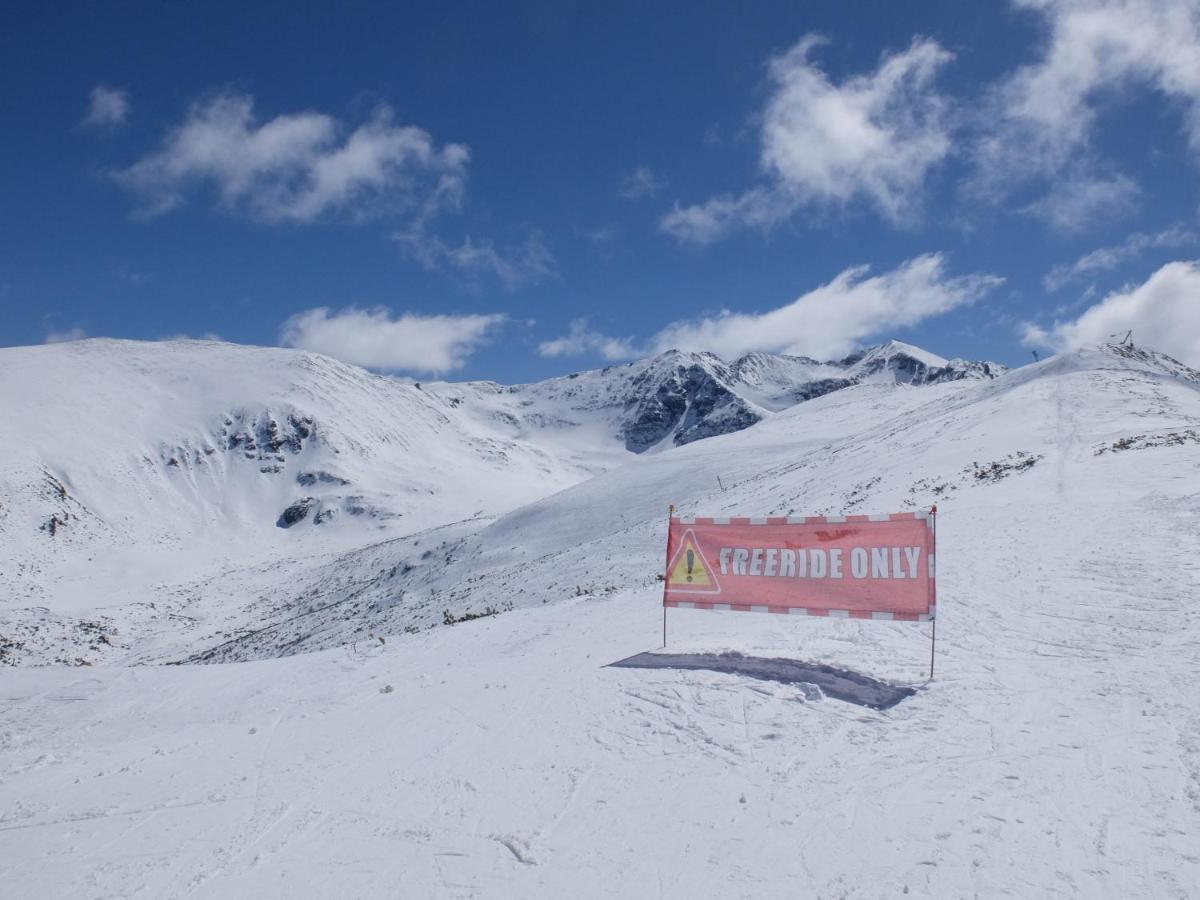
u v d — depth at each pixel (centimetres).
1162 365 5784
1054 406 4091
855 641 980
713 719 749
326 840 587
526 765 696
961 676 808
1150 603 1007
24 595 7012
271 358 17625
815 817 543
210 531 10838
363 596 6069
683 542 1045
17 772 877
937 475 3247
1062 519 1723
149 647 5681
